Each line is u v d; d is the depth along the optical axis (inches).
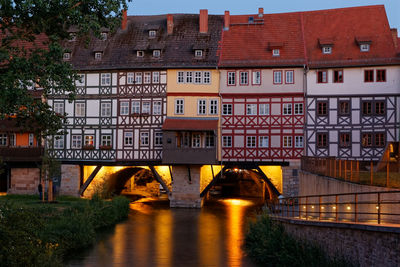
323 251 548.7
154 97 1270.9
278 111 1238.3
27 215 491.8
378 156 1184.8
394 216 514.3
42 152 1251.8
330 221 537.3
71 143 1286.9
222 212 1196.5
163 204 1366.9
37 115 634.2
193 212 1195.9
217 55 1274.6
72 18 605.3
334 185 725.9
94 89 1293.1
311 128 1219.2
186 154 1215.6
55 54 592.1
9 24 595.5
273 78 1243.8
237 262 673.6
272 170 1250.6
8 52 571.2
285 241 634.2
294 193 1213.1
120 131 1277.1
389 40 1232.2
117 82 1284.4
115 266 647.1
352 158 1197.1
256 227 764.0
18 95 551.8
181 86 1263.5
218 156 1248.8
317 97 1219.9
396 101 1182.3
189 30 1349.7
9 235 438.0
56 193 1274.6
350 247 482.3
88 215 848.9
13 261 430.3
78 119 1290.6
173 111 1264.8
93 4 628.1
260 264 660.1
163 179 1302.9
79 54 1314.0
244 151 1244.5
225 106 1258.6
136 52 1299.2
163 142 1219.9
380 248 425.1
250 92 1249.4
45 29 610.5
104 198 1223.5
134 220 1059.3
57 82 626.5
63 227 752.3
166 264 662.5
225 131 1253.1
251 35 1318.9
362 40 1219.9
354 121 1201.4
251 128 1245.1
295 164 1219.2
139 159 1268.5
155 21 1401.3
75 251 735.7
